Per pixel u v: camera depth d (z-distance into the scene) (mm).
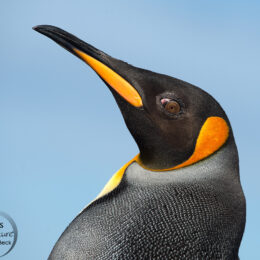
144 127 9219
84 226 8008
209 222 7918
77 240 7879
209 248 7672
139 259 7469
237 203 8430
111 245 7641
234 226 8156
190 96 9172
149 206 8031
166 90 9258
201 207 8070
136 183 8523
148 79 9453
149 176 8688
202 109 9141
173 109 9117
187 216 7914
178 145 9016
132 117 9359
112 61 9859
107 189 8875
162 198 8148
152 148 9109
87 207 8523
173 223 7809
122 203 8164
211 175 8617
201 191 8297
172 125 9055
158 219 7848
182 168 8805
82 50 10000
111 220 7930
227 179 8672
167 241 7613
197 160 8875
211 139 8984
